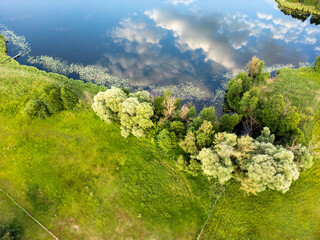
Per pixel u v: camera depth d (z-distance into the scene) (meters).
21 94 59.00
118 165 47.34
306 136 52.03
